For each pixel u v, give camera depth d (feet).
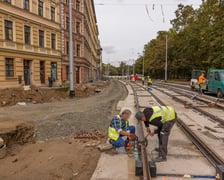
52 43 107.96
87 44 171.73
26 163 19.02
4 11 76.07
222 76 62.59
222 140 22.39
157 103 49.67
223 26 99.76
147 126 17.79
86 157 19.42
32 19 90.84
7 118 33.83
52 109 43.60
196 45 145.48
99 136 25.53
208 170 15.75
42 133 26.89
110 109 43.47
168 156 18.38
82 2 136.77
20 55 84.33
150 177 14.24
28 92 57.06
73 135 26.30
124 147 19.42
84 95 70.23
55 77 109.40
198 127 27.50
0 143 20.39
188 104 44.75
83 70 142.61
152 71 272.51
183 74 218.59
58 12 110.73
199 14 145.79
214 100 51.80
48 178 16.20
